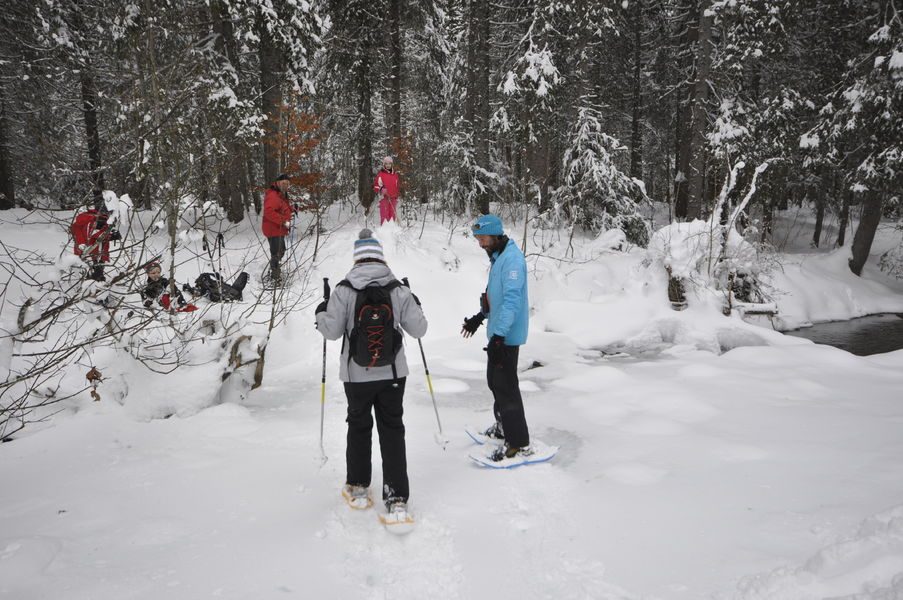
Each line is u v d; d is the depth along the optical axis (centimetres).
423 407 526
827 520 281
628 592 234
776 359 665
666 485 343
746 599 218
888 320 1226
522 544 280
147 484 345
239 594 232
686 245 938
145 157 488
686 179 1823
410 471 373
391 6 1569
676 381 594
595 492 339
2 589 233
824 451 383
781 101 1562
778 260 1124
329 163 1334
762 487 331
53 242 916
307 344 698
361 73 1557
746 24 1405
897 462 354
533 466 380
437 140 1859
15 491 336
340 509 313
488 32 1586
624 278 1116
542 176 1550
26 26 1258
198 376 490
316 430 448
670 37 1936
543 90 1385
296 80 1260
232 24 1248
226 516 304
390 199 1088
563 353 759
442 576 252
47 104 1292
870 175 1372
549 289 1022
